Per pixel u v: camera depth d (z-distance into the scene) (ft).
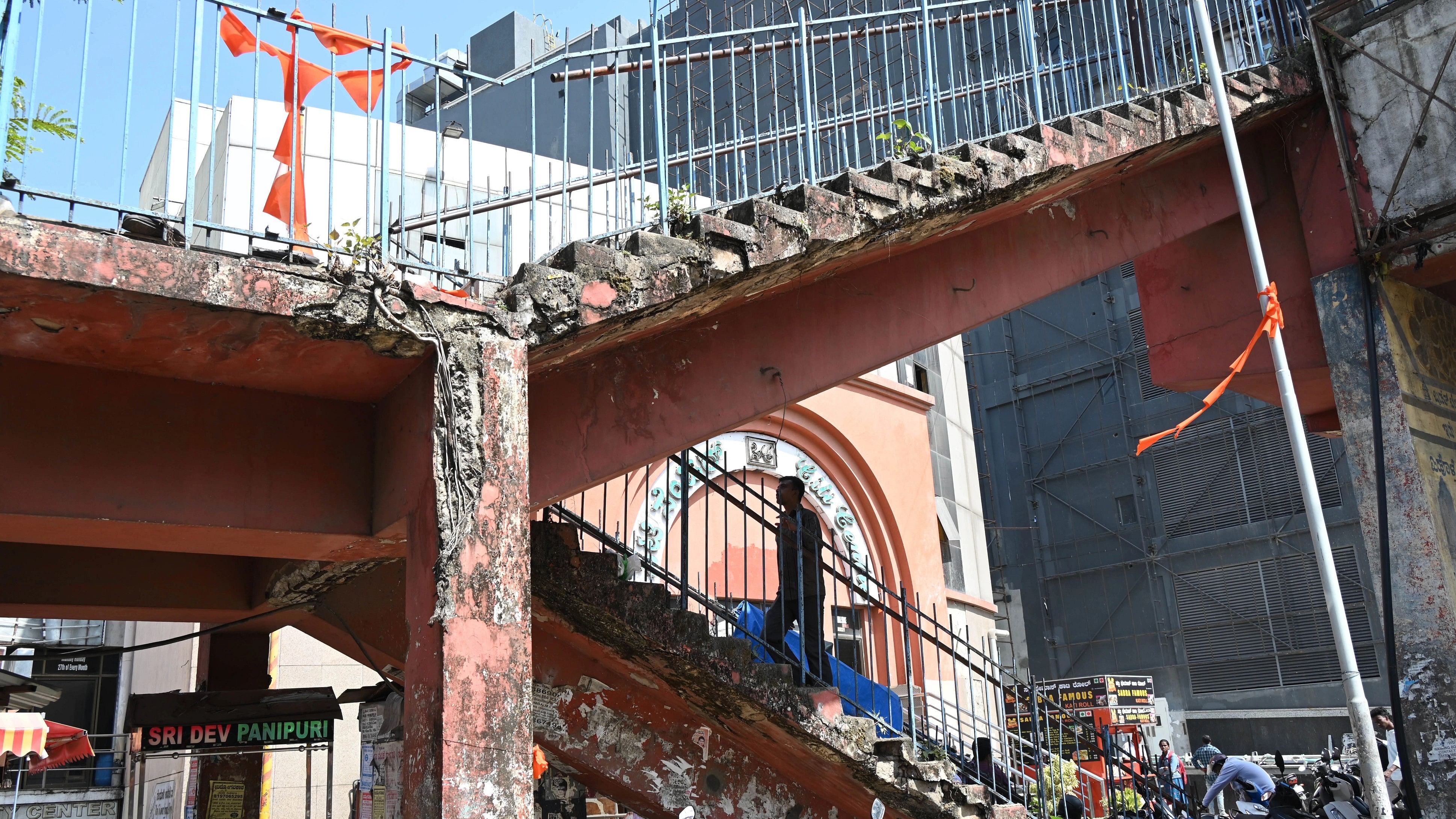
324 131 33.83
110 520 15.30
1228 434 90.22
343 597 23.91
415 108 60.44
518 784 14.15
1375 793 20.01
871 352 21.43
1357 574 81.05
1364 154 27.37
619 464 18.04
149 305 13.64
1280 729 83.15
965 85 26.96
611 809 37.68
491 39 76.69
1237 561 88.12
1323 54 28.25
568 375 17.84
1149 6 34.50
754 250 17.80
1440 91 26.13
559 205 37.09
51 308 13.58
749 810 26.99
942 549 60.13
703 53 21.48
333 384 16.98
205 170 32.53
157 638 53.11
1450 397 27.22
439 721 13.82
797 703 23.02
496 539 14.94
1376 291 26.55
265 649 31.24
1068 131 23.16
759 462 46.37
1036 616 99.76
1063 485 100.42
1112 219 26.21
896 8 37.29
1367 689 78.79
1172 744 86.94
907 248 21.70
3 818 54.03
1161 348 31.14
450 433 15.01
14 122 16.31
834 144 24.13
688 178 22.80
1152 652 91.97
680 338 19.33
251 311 14.02
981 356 107.76
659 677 24.08
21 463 14.88
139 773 52.54
